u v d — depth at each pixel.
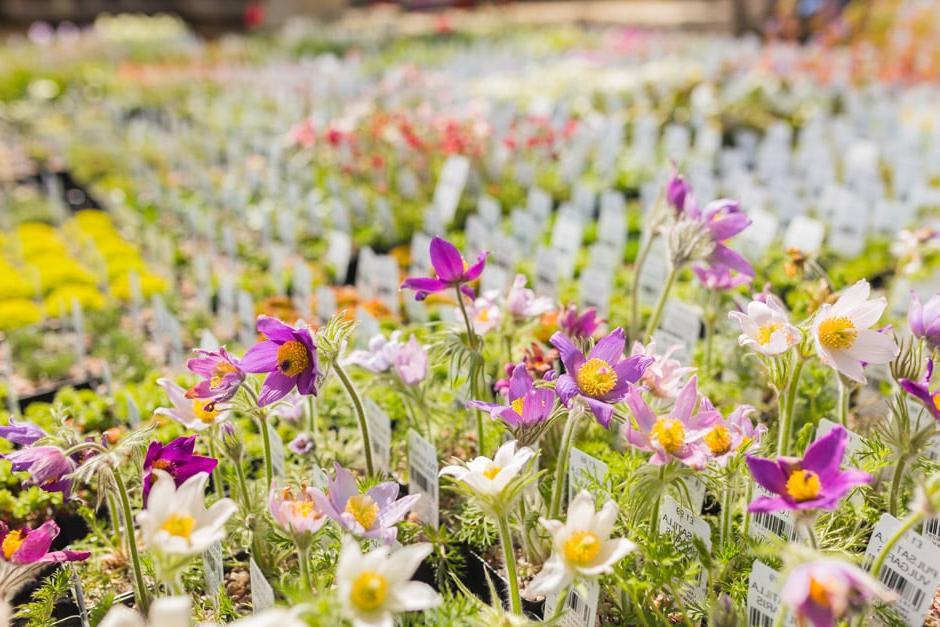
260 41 16.47
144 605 2.21
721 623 1.88
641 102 9.21
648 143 7.30
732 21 17.52
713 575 2.20
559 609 1.93
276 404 2.39
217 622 2.27
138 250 5.82
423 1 22.98
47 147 9.07
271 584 2.34
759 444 2.18
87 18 21.86
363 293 4.65
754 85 9.25
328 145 7.36
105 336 4.39
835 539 2.26
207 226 5.49
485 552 2.62
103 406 3.47
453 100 9.70
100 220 6.32
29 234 5.95
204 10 22.77
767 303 2.19
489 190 6.38
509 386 2.30
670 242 2.83
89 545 2.73
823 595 1.47
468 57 13.36
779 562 2.20
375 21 19.91
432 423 3.15
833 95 9.38
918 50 11.43
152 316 4.79
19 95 11.66
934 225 4.80
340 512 2.04
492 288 3.83
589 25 19.56
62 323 4.63
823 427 2.47
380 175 6.53
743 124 8.34
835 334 2.04
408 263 5.39
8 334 4.45
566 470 2.68
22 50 15.14
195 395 2.12
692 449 1.94
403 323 4.31
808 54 12.06
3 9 21.11
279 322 2.11
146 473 2.16
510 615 1.99
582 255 5.18
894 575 2.00
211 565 2.31
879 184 5.64
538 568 2.54
